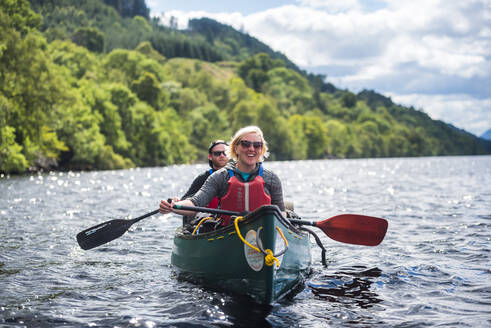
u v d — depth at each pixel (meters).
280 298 4.44
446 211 11.00
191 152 71.12
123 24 190.38
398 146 146.75
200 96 96.94
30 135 34.62
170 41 181.88
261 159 5.07
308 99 169.88
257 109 91.25
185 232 5.73
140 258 6.32
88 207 12.38
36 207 12.24
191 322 3.75
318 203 13.44
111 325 3.69
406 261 5.90
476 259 5.91
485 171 38.12
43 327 3.63
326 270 5.54
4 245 7.06
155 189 19.47
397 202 13.43
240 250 4.41
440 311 3.97
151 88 76.94
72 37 130.00
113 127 50.12
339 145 124.00
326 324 3.71
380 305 4.19
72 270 5.59
